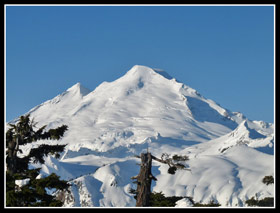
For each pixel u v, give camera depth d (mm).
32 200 60844
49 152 63469
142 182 51844
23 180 61344
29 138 62688
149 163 52062
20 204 58844
